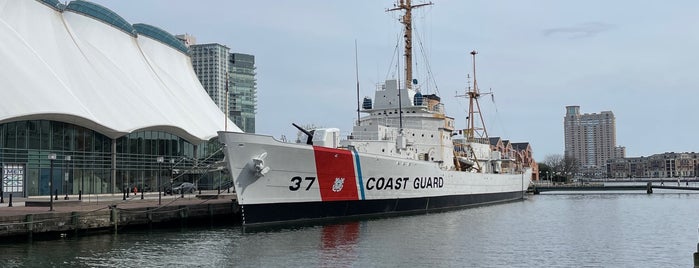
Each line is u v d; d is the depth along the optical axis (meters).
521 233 35.34
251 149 34.16
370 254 26.97
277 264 24.53
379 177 41.59
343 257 26.17
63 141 55.75
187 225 37.81
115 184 60.50
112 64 73.50
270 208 35.78
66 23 71.50
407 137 50.91
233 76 124.38
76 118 55.44
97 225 32.78
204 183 72.69
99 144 59.34
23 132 52.22
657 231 37.31
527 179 80.56
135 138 63.31
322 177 37.66
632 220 44.78
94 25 77.50
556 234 35.19
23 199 47.56
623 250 29.30
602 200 75.19
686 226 40.31
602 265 25.34
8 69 55.28
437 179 48.84
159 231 34.56
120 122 61.09
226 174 76.25
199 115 79.50
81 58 67.81
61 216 30.91
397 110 54.03
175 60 91.75
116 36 79.38
